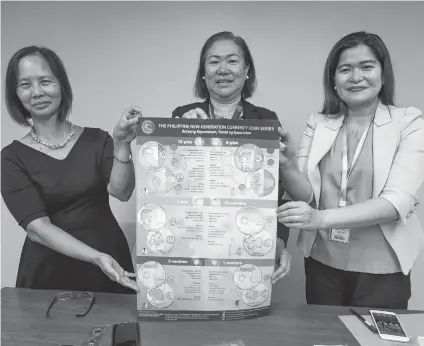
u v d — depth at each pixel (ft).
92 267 4.84
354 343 2.73
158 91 6.16
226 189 3.04
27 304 3.38
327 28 5.83
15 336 2.83
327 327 2.98
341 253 4.12
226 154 3.05
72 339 2.78
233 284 3.05
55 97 4.25
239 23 5.92
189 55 6.04
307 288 4.59
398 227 3.91
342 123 4.19
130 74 6.17
